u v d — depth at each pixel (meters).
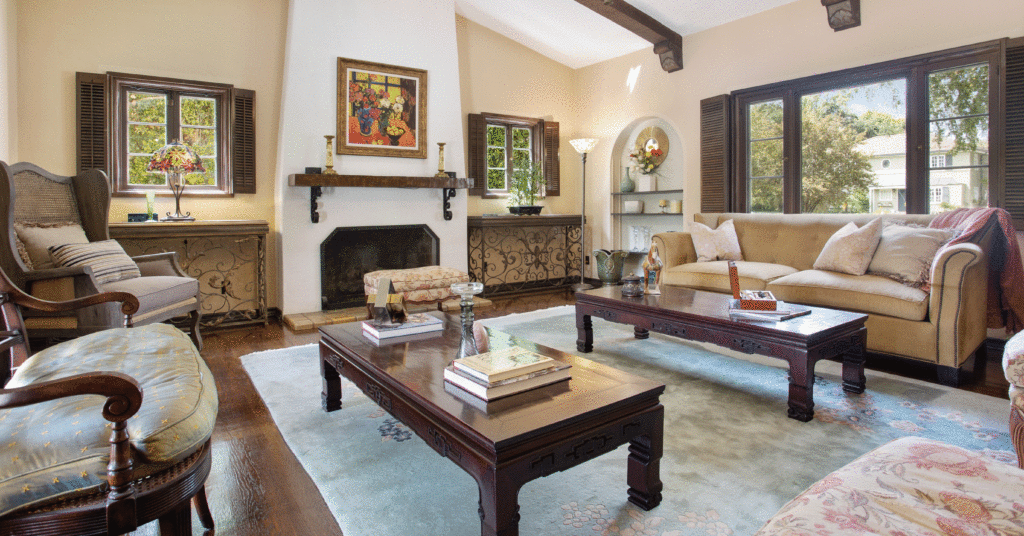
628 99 6.15
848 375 2.79
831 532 0.87
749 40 5.00
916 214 3.84
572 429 1.48
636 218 6.39
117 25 4.21
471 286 1.99
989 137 3.72
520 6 5.47
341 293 5.12
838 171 4.57
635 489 1.77
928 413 2.50
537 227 6.59
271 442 2.32
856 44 4.33
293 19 4.63
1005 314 3.41
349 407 2.69
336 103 4.85
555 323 4.56
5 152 3.66
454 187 5.22
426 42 5.30
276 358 3.60
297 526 1.71
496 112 6.16
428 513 1.76
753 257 4.59
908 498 0.97
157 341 1.92
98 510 1.14
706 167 5.31
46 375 1.56
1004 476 1.04
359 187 5.00
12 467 1.10
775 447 2.16
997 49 3.65
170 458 1.24
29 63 3.93
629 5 4.99
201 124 4.61
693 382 2.97
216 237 4.65
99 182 3.49
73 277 2.67
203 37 4.52
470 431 1.39
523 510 1.75
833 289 3.44
